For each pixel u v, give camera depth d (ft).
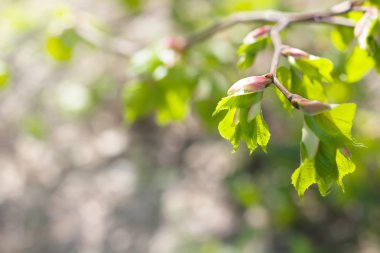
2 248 3.68
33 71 4.51
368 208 2.98
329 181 1.25
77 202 3.88
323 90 1.44
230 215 3.54
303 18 1.63
